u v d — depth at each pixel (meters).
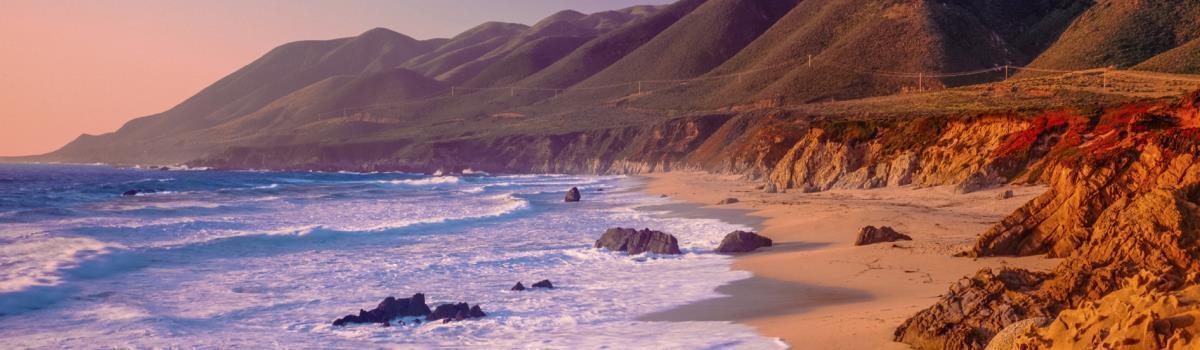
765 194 61.38
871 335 13.02
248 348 15.03
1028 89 111.00
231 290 21.66
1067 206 21.09
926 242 25.69
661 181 98.50
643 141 157.75
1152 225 15.56
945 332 11.71
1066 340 6.66
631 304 18.66
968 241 25.61
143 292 21.28
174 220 43.44
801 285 20.27
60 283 21.89
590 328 16.05
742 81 198.75
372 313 17.30
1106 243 16.19
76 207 54.06
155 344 15.42
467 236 35.44
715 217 42.81
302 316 18.11
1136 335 5.77
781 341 13.73
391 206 57.34
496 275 23.83
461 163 188.88
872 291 18.58
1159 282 6.96
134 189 83.94
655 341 14.54
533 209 52.47
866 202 47.12
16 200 60.94
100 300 20.05
